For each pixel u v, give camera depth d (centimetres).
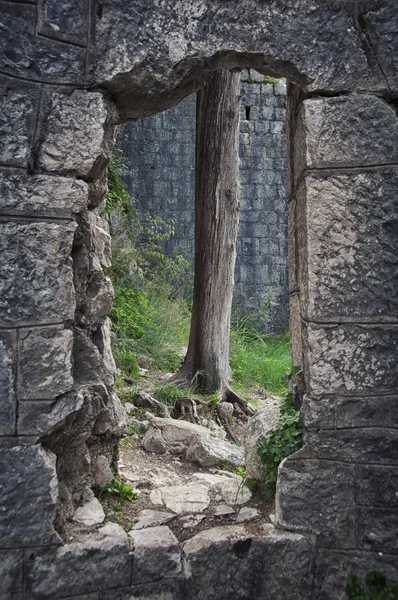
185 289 1070
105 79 240
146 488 315
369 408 247
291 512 250
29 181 230
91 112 238
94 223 306
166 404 538
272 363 784
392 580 245
